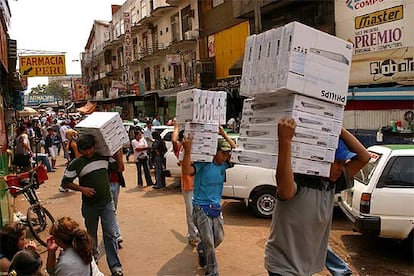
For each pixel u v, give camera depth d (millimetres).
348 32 13508
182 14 28891
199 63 24078
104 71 52531
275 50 2699
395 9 11758
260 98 2939
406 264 5766
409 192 5770
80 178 5379
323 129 2695
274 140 2781
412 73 11477
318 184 2795
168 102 30406
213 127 5000
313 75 2617
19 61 18672
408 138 11227
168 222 8086
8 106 18938
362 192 5965
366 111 12711
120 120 5641
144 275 5488
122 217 8578
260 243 6711
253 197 8344
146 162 12281
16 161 12547
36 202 7770
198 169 4969
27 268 3564
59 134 22359
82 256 3695
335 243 6707
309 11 16078
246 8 18328
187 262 5922
